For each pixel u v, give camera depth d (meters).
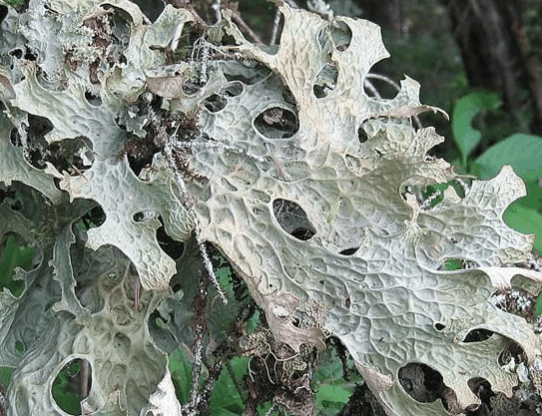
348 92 0.29
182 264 0.29
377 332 0.27
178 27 0.29
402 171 0.27
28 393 0.27
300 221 0.28
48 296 0.29
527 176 0.45
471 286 0.27
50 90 0.27
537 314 0.32
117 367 0.27
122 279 0.28
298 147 0.28
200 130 0.28
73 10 0.27
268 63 0.28
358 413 0.30
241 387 0.29
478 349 0.27
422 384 0.28
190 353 0.30
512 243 0.28
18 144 0.28
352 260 0.27
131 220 0.26
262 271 0.27
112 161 0.27
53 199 0.27
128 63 0.27
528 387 0.28
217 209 0.27
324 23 0.29
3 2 0.28
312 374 0.29
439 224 0.28
